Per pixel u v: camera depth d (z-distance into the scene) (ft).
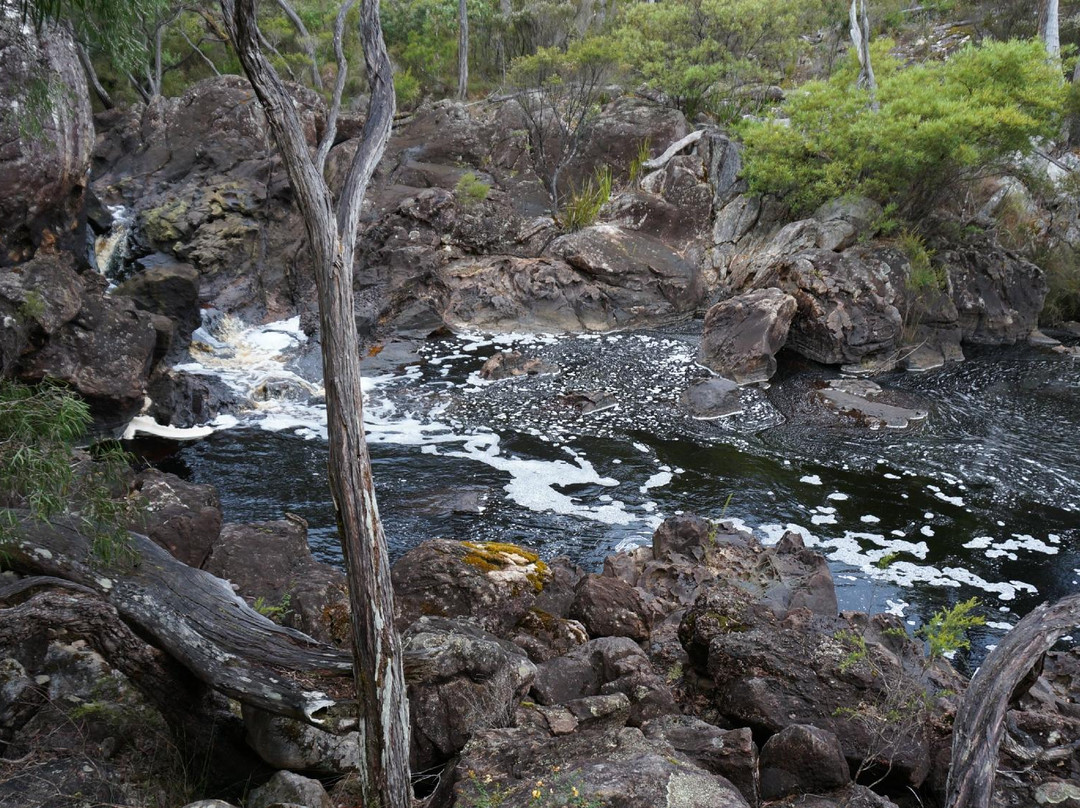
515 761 11.77
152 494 19.08
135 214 54.39
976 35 75.46
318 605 17.08
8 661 13.84
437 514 29.60
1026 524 29.81
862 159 50.24
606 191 59.41
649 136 63.41
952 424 38.17
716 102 67.72
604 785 10.33
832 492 31.94
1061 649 23.62
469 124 65.05
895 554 27.86
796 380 43.70
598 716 13.26
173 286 42.37
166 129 60.85
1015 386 43.14
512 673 13.47
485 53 83.10
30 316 31.58
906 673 14.39
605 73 66.23
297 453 34.35
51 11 14.60
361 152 10.80
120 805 11.22
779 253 52.26
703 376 42.86
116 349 34.09
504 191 60.44
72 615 11.93
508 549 19.30
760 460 34.40
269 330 48.88
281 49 78.84
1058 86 50.34
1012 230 56.24
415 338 48.70
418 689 13.16
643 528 29.04
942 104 47.57
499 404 39.42
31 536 12.09
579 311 51.34
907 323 47.09
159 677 12.38
